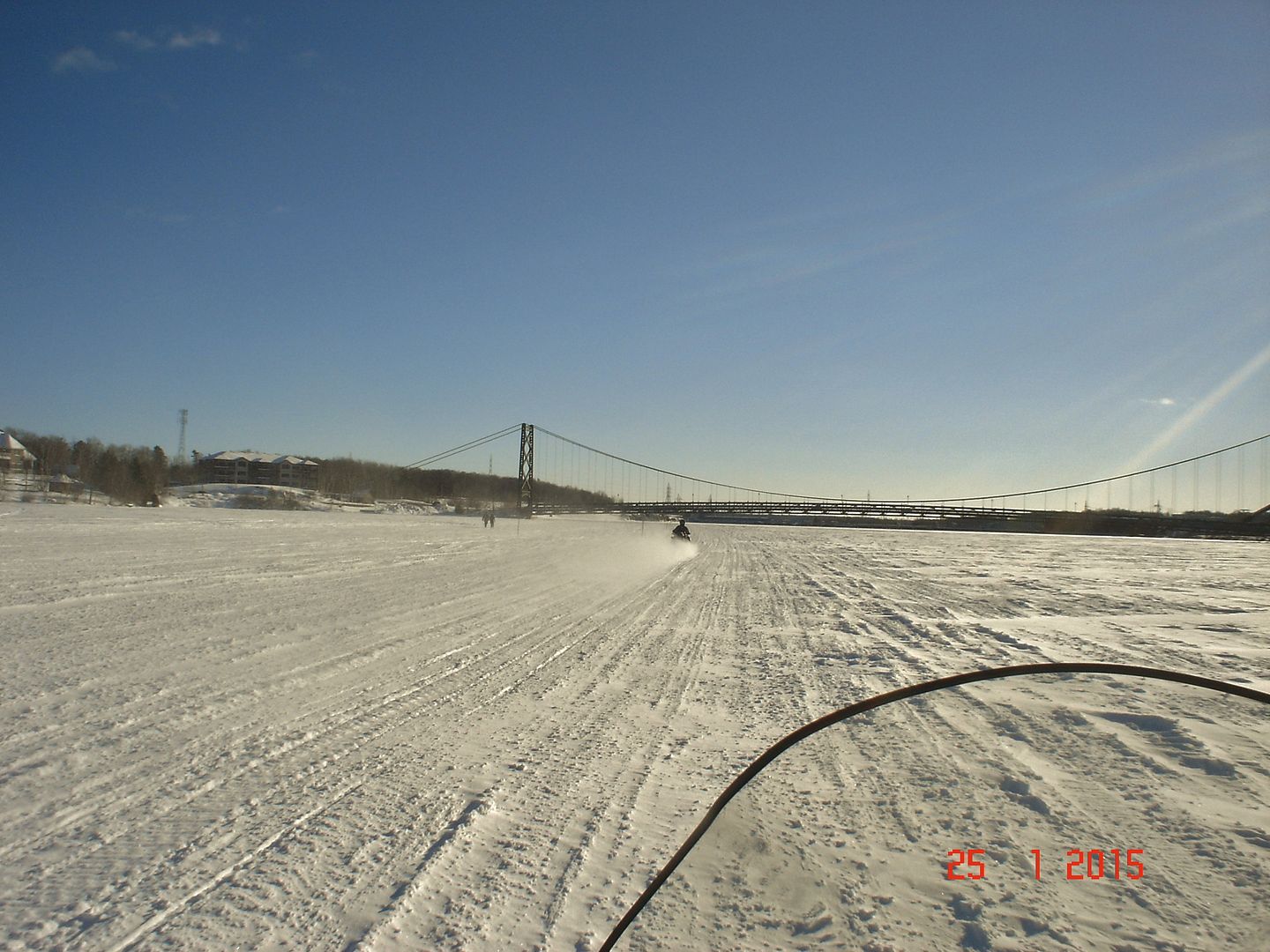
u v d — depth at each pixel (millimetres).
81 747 5309
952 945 2664
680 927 2885
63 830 4020
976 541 57562
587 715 6484
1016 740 5328
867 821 3842
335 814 4316
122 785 4652
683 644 10188
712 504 108000
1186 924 2816
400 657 8734
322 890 3459
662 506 111750
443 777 4934
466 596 14758
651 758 5344
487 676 7895
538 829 4141
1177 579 23281
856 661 9148
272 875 3592
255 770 4984
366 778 4879
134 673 7445
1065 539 66188
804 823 3816
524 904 3350
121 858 3738
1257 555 41406
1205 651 10289
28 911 3232
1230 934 2732
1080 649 10211
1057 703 6273
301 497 94625
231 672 7637
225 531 32781
